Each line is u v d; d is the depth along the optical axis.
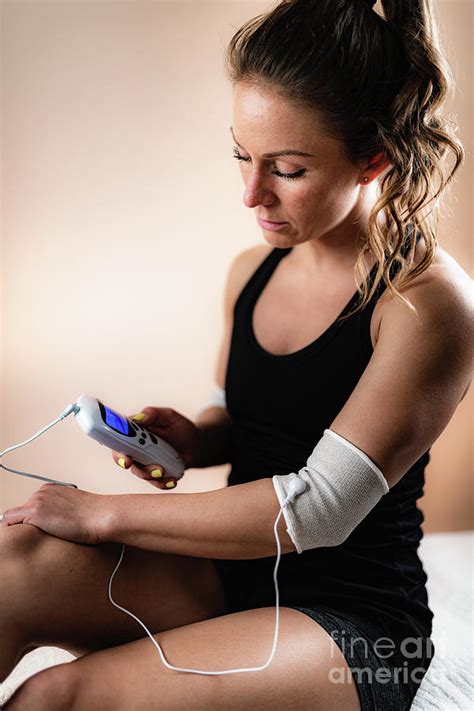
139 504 1.13
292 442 1.29
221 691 1.04
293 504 1.10
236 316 1.39
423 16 1.15
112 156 2.30
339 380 1.23
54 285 2.34
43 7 2.22
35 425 2.39
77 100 2.27
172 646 1.09
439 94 1.16
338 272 1.29
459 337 1.13
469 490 2.52
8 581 1.08
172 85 2.29
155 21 2.25
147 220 2.34
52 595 1.11
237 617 1.15
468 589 1.88
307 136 1.10
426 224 1.17
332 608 1.21
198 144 2.32
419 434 1.11
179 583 1.22
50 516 1.12
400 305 1.13
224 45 2.28
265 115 1.09
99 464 2.43
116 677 1.05
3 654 1.09
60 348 2.37
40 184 2.29
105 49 2.25
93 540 1.13
